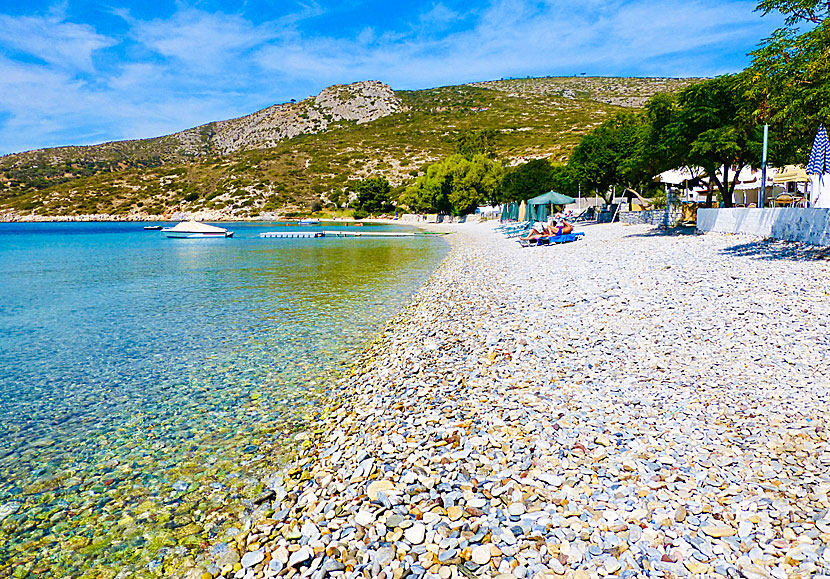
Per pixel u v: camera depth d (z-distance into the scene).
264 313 15.03
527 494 4.72
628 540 4.00
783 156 22.27
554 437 5.79
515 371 8.16
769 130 18.91
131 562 4.65
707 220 24.58
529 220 46.78
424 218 90.56
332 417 7.44
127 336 12.78
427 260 29.23
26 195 138.62
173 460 6.48
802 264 13.20
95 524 5.26
